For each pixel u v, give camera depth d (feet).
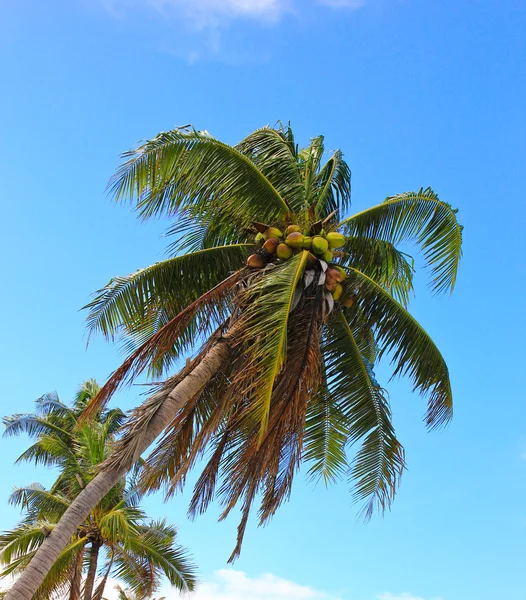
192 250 42.06
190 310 36.32
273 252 36.78
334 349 40.40
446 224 41.11
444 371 40.01
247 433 34.01
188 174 39.04
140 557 63.52
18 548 58.29
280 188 41.16
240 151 42.91
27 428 72.02
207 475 37.42
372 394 40.27
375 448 39.52
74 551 59.00
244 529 35.06
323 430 41.98
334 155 45.01
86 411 35.06
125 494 65.21
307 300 36.14
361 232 41.32
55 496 66.85
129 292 39.04
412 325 39.50
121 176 37.52
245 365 33.22
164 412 33.50
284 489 35.53
